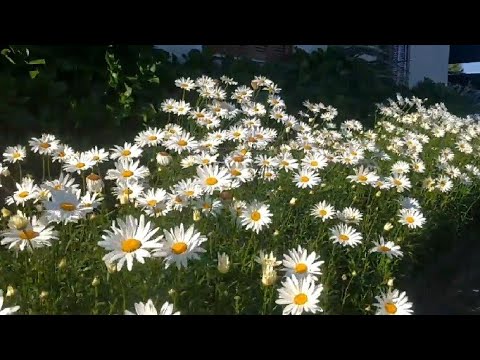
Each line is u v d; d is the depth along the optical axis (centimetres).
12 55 459
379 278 303
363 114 740
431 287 399
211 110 440
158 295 207
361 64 885
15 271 224
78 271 226
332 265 283
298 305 190
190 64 666
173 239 194
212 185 274
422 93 1065
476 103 1198
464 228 479
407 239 366
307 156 386
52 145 327
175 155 393
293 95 702
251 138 386
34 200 272
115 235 187
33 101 440
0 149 387
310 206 346
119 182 271
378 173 440
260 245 285
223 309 228
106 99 487
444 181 457
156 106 507
